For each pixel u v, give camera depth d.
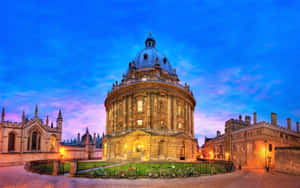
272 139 65.56
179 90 70.06
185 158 63.47
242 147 72.75
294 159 46.06
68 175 36.62
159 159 58.78
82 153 93.75
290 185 31.28
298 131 79.88
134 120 65.50
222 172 41.81
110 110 76.81
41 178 34.16
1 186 27.95
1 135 68.19
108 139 70.62
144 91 65.62
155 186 28.08
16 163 68.62
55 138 84.00
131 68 76.06
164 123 64.88
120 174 34.16
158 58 76.69
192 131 77.62
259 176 41.38
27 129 74.88
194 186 28.44
